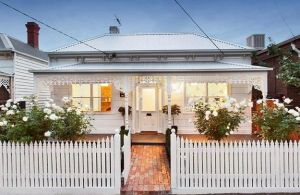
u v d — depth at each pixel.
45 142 7.64
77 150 7.62
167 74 13.88
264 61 19.45
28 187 7.61
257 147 7.54
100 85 16.06
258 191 7.53
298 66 13.71
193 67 14.18
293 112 8.09
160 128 15.77
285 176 7.51
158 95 15.80
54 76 14.22
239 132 15.20
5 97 17.98
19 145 7.71
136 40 18.66
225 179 7.57
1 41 18.91
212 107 8.81
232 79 13.95
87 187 7.60
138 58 16.84
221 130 8.69
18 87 19.03
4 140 8.29
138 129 15.82
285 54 15.20
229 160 7.58
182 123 15.66
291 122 8.18
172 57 16.80
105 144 7.77
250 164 7.54
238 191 7.53
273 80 18.05
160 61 16.67
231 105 9.01
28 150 7.64
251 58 17.20
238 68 13.67
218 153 7.55
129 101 15.76
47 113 8.36
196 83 15.70
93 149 7.62
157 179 8.66
